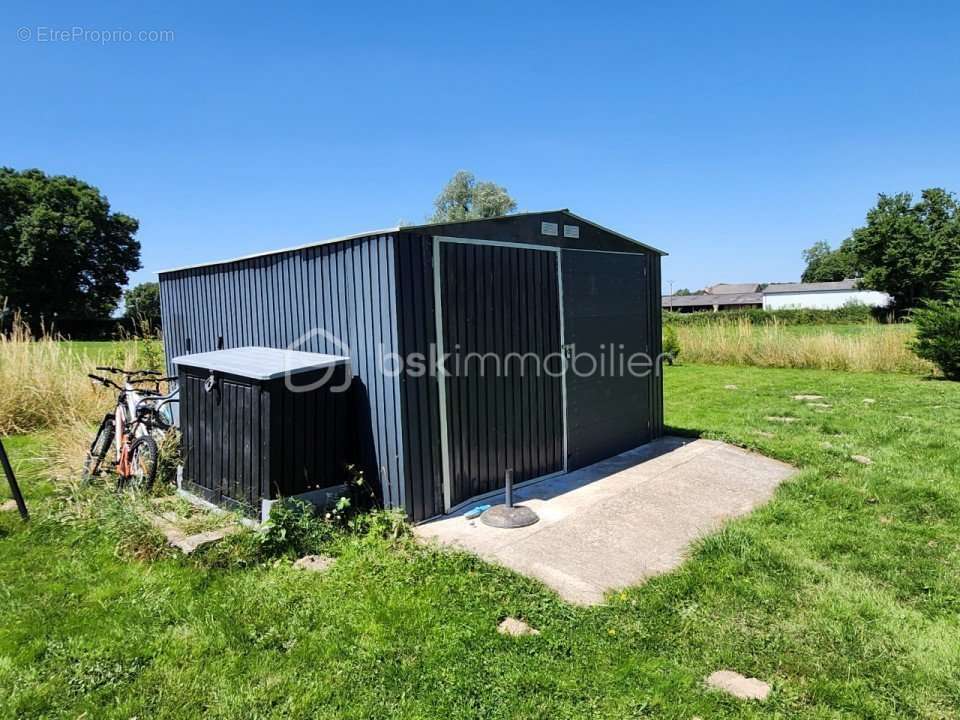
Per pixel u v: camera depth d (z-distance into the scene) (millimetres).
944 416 7617
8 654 2457
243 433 3912
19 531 3836
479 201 34594
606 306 5750
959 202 33812
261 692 2203
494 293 4520
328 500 4000
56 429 6797
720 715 2068
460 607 2832
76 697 2189
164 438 4887
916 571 3262
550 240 5035
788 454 5746
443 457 4145
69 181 35531
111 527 3771
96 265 35156
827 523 4016
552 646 2508
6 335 8469
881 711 2086
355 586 3033
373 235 3871
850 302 41156
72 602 2906
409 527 3828
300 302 4617
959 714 2070
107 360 9242
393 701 2160
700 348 15203
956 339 10852
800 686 2232
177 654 2451
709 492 4762
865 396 9469
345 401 4145
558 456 5223
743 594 3000
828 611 2812
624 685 2236
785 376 12297
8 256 31188
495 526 3922
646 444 6410
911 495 4508
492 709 2102
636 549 3625
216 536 3504
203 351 5949
